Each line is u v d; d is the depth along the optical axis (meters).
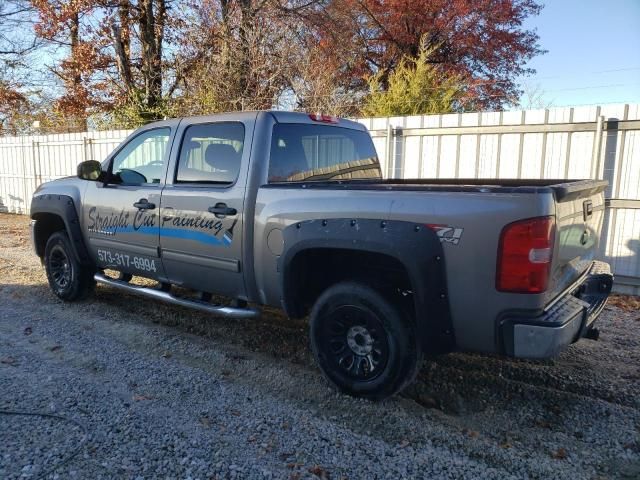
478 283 3.12
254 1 16.36
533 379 4.13
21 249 10.06
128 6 18.44
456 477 2.90
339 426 3.43
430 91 14.65
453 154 8.18
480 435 3.35
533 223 2.97
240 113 4.42
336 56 19.33
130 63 19.39
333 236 3.59
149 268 5.07
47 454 3.03
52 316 5.73
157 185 4.91
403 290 3.62
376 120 8.79
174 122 4.91
